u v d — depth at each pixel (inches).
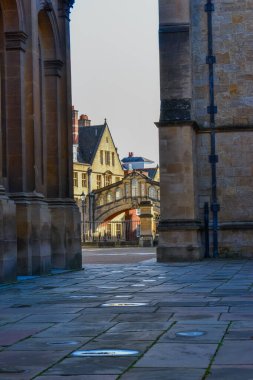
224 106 1286.9
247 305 501.0
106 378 275.6
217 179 1283.2
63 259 1013.8
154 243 2438.5
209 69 1291.8
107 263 1208.2
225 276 823.1
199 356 315.3
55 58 1040.8
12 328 409.7
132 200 3993.6
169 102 1222.3
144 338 365.1
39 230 868.0
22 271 857.5
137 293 613.9
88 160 4360.2
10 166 866.8
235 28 1290.6
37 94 906.7
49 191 1038.4
